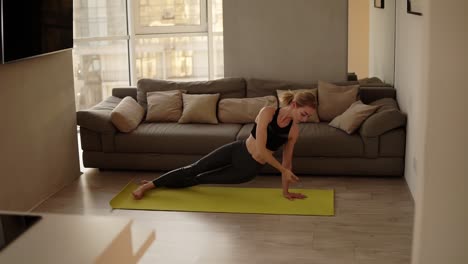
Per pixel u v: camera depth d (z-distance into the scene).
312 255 4.21
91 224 1.84
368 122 5.59
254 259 4.16
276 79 6.83
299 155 5.74
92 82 7.79
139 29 7.97
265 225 4.75
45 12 5.12
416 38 5.10
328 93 6.26
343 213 4.96
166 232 4.66
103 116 5.99
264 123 4.93
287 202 5.20
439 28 2.13
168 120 6.34
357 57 6.67
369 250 4.28
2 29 4.41
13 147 4.93
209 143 5.84
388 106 5.86
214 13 8.05
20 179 5.04
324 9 6.62
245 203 5.21
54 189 5.62
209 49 8.13
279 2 6.68
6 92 4.82
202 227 4.74
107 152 6.03
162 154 5.95
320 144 5.67
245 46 6.80
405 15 5.76
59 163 5.72
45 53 5.19
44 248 1.69
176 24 8.04
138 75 8.06
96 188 5.72
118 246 1.78
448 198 2.23
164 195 5.43
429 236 2.27
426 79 2.17
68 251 1.67
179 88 6.57
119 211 5.12
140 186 5.46
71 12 5.72
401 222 4.76
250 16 6.74
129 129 5.97
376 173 5.70
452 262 2.27
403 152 5.64
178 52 8.13
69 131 5.93
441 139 2.20
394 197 5.29
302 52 6.74
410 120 5.38
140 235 2.03
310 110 4.95
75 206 5.27
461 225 2.25
